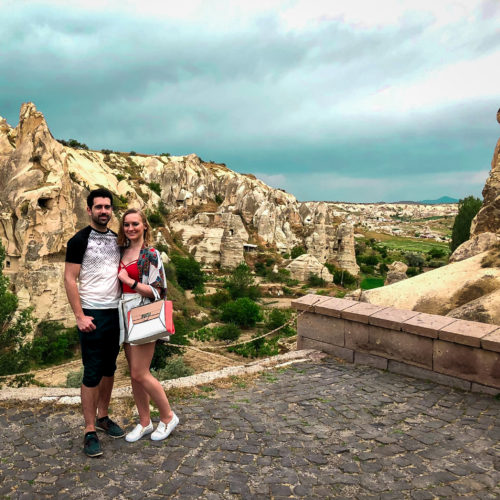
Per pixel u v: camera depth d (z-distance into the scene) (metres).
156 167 116.62
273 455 4.49
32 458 4.29
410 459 4.47
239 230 85.50
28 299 39.69
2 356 24.00
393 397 6.34
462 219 60.25
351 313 8.09
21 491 3.71
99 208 4.48
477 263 10.59
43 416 5.25
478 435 5.06
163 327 4.30
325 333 8.75
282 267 87.06
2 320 24.75
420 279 10.82
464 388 6.66
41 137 44.56
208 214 94.06
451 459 4.48
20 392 5.88
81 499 3.64
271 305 65.06
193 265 71.62
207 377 7.07
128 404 5.71
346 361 8.30
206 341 42.88
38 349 30.80
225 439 4.82
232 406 5.84
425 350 7.13
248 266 85.56
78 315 4.34
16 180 42.69
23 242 40.44
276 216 102.06
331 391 6.56
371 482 4.01
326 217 108.56
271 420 5.41
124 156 121.62
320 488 3.90
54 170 43.97
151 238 4.80
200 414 5.53
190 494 3.75
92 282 4.48
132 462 4.27
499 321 7.76
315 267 84.12
